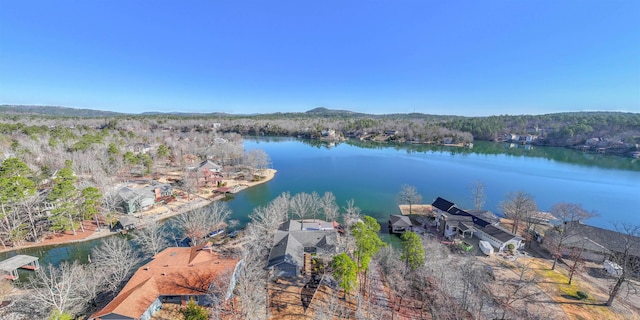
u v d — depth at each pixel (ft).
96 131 520.01
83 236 162.40
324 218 204.64
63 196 159.22
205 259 119.85
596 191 282.97
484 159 453.17
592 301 111.45
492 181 317.22
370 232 118.32
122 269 112.78
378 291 116.37
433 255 130.82
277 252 134.21
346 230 162.81
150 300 96.89
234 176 311.68
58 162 263.08
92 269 112.57
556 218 189.26
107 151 326.85
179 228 169.37
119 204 199.62
